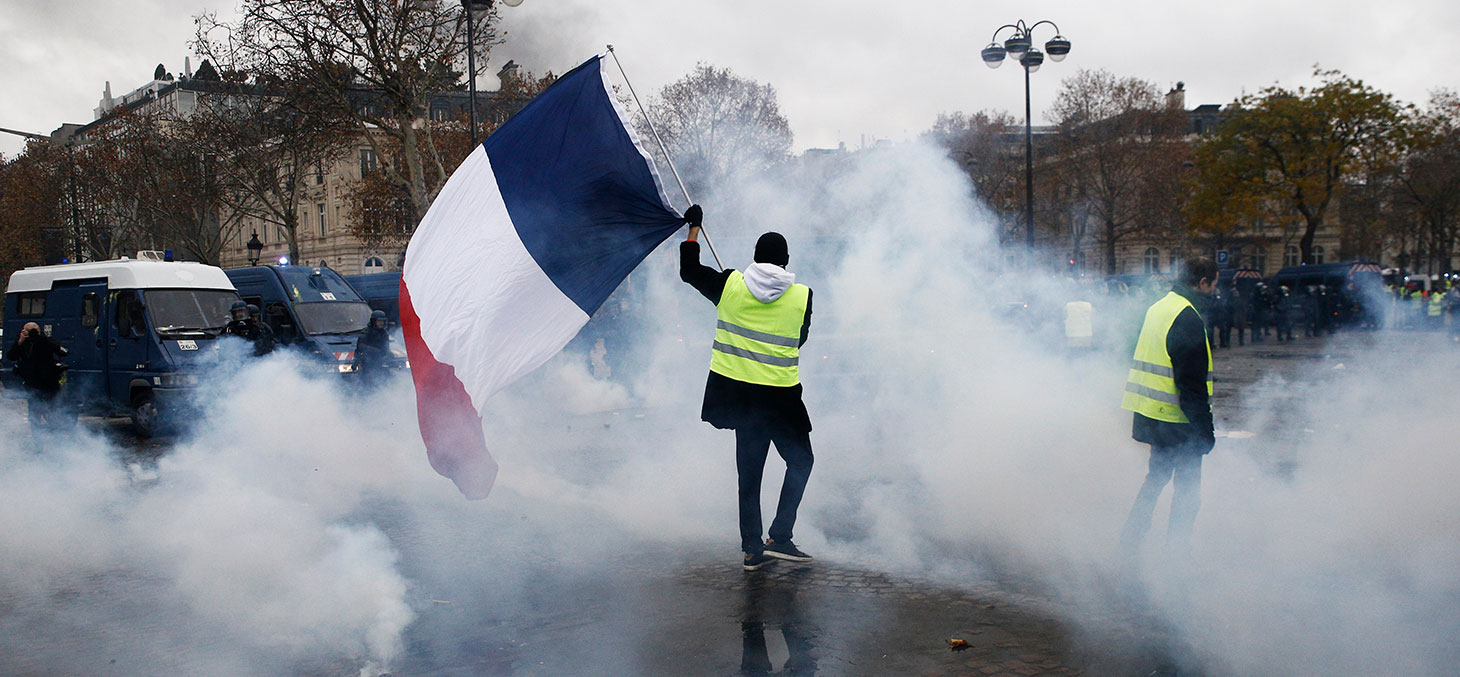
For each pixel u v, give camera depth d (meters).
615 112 5.80
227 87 32.75
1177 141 49.75
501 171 5.78
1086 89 49.50
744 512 5.58
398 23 26.69
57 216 45.38
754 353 5.51
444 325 5.57
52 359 13.38
